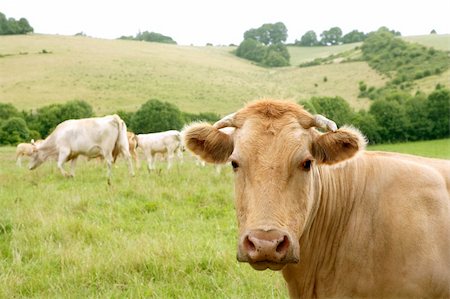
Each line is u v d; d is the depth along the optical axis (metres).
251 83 115.69
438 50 123.94
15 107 74.00
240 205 3.97
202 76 118.00
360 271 4.36
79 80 100.06
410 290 4.18
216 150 4.42
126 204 11.08
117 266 6.78
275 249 3.54
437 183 4.46
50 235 8.38
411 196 4.35
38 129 70.00
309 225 4.39
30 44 133.12
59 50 126.94
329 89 109.06
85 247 7.72
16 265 7.06
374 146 53.44
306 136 4.07
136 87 99.12
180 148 25.95
